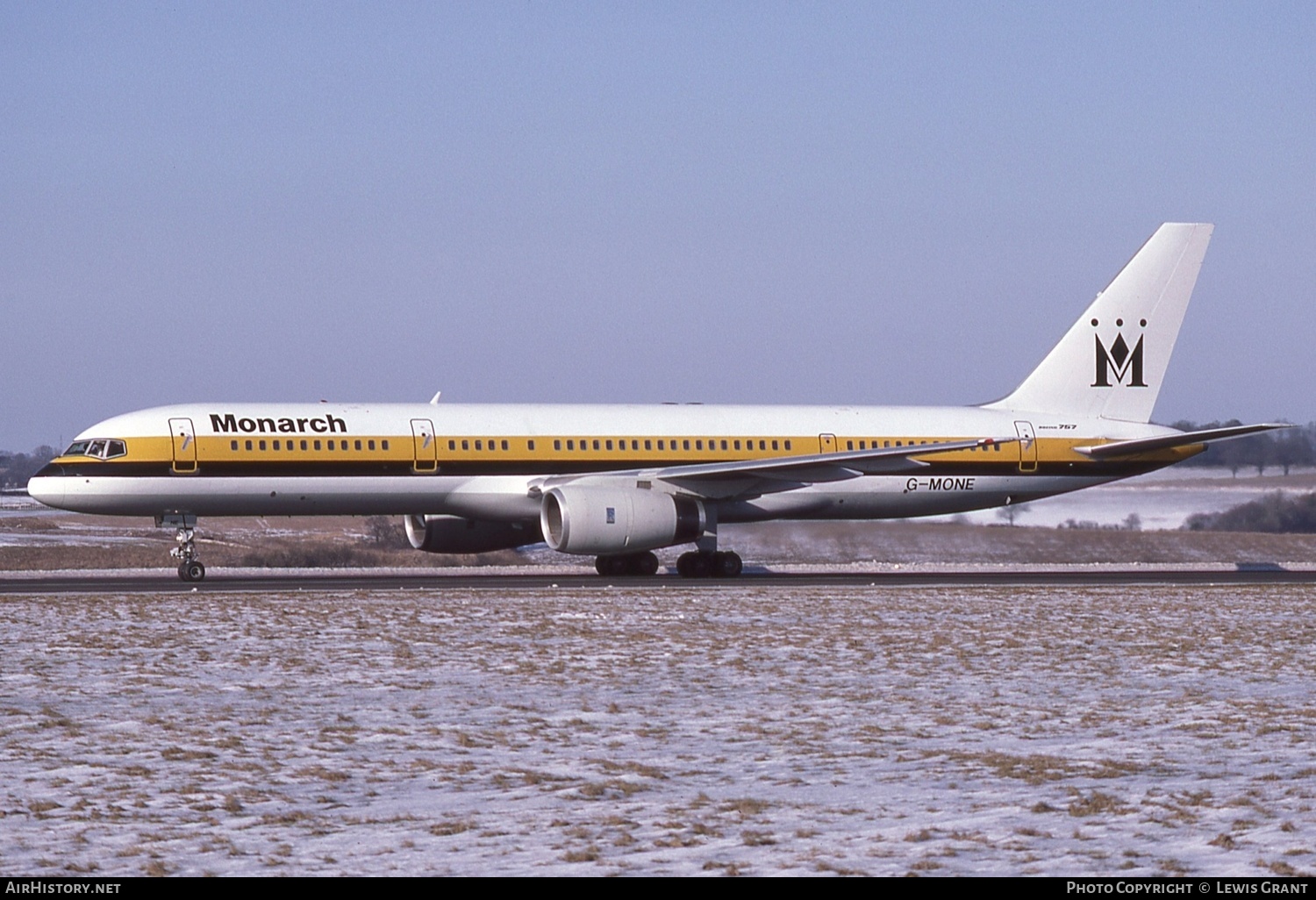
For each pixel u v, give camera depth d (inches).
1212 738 1884.8
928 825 1414.9
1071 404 5679.1
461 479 4837.6
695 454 5137.8
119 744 1815.9
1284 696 2242.9
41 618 3253.0
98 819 1443.2
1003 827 1407.5
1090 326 5703.7
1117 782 1610.5
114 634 2947.8
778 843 1349.7
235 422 4621.1
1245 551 6988.2
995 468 5482.3
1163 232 5762.8
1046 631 3137.3
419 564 6397.6
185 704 2117.4
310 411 4736.7
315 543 7780.5
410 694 2217.0
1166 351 5797.2
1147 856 1298.0
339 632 3002.0
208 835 1386.6
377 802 1524.4
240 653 2677.2
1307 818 1439.5
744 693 2241.6
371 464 4729.3
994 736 1894.7
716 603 3737.7
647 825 1419.8
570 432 4997.5
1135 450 5590.6
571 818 1450.5
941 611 3577.8
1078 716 2050.9
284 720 1987.0
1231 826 1407.5
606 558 5162.4
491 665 2532.0
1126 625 3289.9
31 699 2143.2
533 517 4987.7
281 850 1332.4
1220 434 5393.7
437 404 4972.9
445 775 1651.1
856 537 6811.0
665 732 1907.0
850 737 1881.2
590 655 2664.9
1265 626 3282.5
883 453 4854.8
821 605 3688.5
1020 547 6929.1
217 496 4594.0
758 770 1678.2
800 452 5270.7
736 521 5275.6
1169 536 7229.3
